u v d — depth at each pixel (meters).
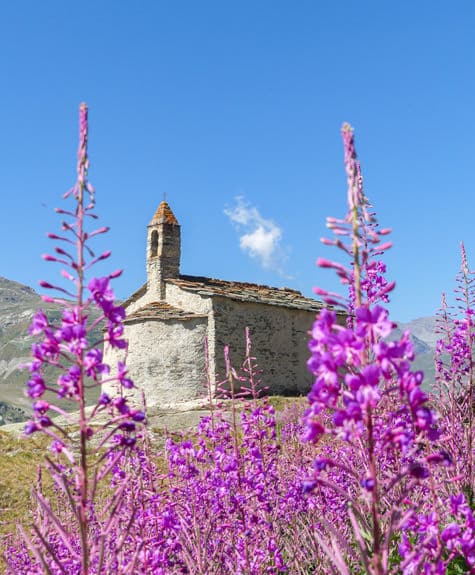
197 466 6.46
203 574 5.43
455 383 6.90
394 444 3.15
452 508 4.00
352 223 3.22
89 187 3.70
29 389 3.59
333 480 6.55
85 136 3.73
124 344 3.73
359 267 3.22
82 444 3.62
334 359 3.12
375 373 3.04
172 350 36.94
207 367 7.16
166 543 5.46
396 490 5.14
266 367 38.34
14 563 7.28
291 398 30.89
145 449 6.12
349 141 3.24
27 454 20.64
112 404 3.67
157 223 41.50
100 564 3.60
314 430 3.08
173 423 27.09
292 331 40.34
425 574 3.46
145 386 37.06
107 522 4.12
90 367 3.60
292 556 6.38
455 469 6.12
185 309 38.50
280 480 7.21
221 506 5.92
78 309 3.62
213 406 6.60
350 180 3.23
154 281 40.88
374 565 3.23
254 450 5.92
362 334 3.14
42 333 3.67
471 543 3.66
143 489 5.68
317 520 6.64
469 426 6.59
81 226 3.66
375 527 3.21
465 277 6.96
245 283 44.66
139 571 4.66
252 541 5.86
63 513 7.38
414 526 4.10
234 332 37.38
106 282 3.66
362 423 3.04
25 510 15.18
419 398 3.09
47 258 3.60
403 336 3.11
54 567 4.67
